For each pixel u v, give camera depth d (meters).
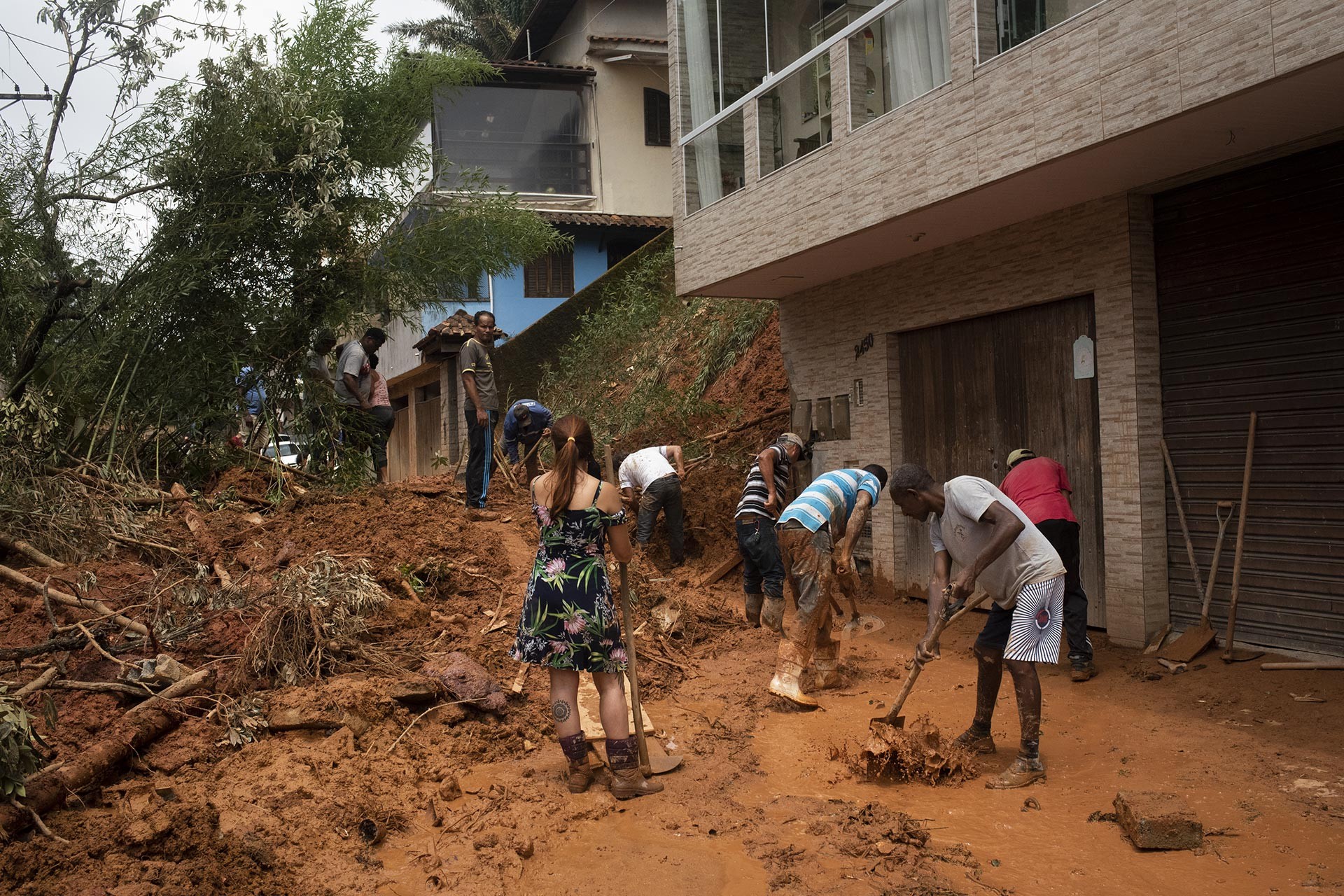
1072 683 6.42
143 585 6.20
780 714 6.12
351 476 9.87
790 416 11.11
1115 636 6.98
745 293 10.54
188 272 8.78
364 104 10.43
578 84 23.05
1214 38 5.06
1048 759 5.16
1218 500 6.54
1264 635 6.29
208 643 5.61
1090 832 4.22
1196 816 4.18
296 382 9.95
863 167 7.62
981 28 6.58
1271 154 6.03
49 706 4.37
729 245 9.52
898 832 4.18
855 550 10.10
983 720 5.32
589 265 22.44
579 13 23.66
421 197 11.46
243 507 8.63
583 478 4.89
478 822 4.45
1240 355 6.39
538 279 22.14
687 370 15.12
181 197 9.18
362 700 5.31
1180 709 5.70
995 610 5.20
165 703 4.90
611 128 23.05
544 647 4.71
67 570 6.17
